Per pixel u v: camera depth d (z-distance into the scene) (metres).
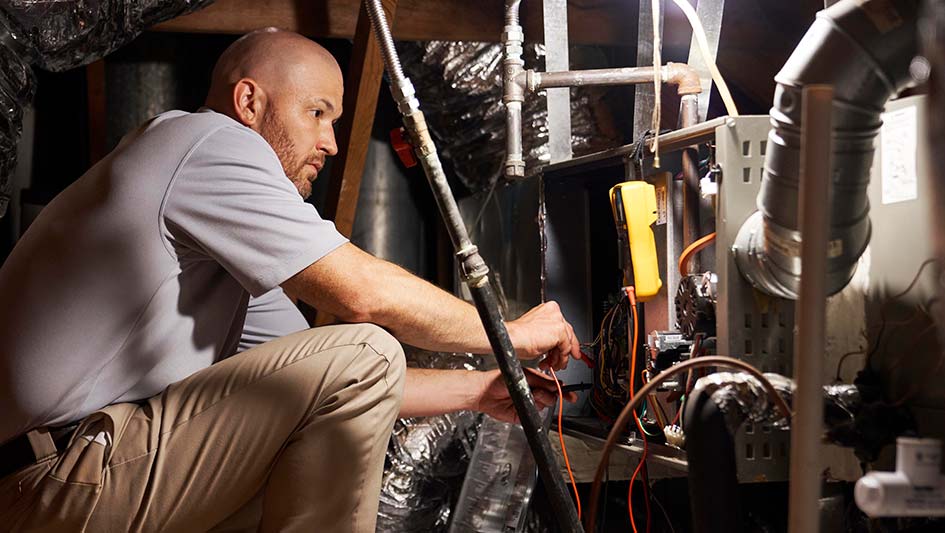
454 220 1.35
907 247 1.26
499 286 2.66
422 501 2.24
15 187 3.04
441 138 2.87
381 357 1.47
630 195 1.72
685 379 1.57
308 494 1.43
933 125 0.86
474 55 2.70
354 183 2.50
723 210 1.40
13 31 1.94
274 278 1.48
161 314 1.48
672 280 1.74
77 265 1.46
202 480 1.42
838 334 1.42
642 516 2.12
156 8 2.13
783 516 1.73
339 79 1.78
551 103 2.17
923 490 0.86
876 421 1.26
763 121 1.41
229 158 1.50
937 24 0.83
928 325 1.23
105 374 1.46
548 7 2.22
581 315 2.15
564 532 1.35
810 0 2.60
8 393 1.43
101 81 2.76
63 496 1.38
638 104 2.10
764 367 1.41
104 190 1.49
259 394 1.43
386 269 1.57
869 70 1.12
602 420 1.97
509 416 1.82
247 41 1.75
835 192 1.16
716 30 1.98
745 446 1.38
